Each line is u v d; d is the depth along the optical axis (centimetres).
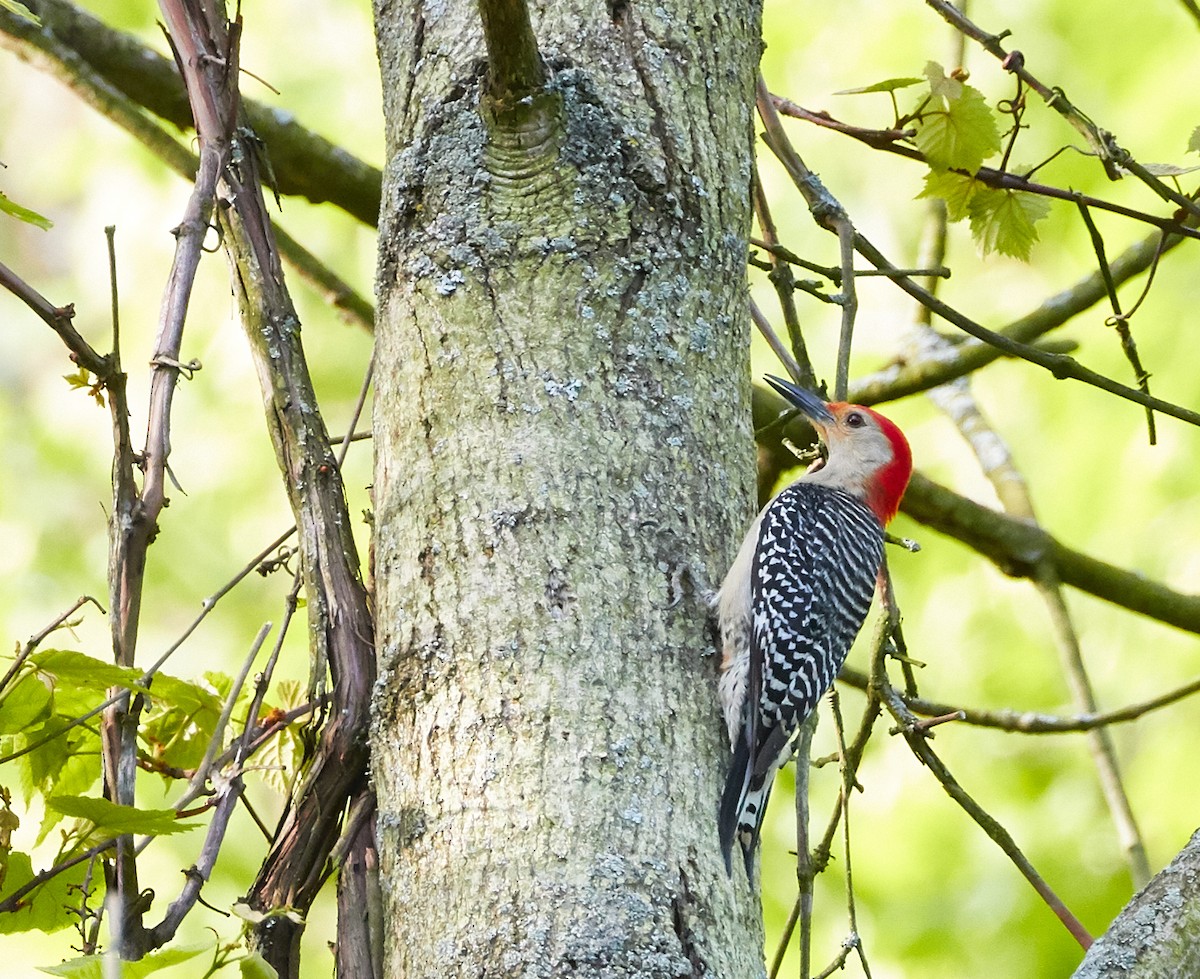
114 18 1364
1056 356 937
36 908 693
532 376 676
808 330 1395
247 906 640
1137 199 1351
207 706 790
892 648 890
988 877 1307
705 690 666
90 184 1462
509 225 689
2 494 1427
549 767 617
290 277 1423
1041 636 1384
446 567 661
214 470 1396
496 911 596
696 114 732
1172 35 1331
